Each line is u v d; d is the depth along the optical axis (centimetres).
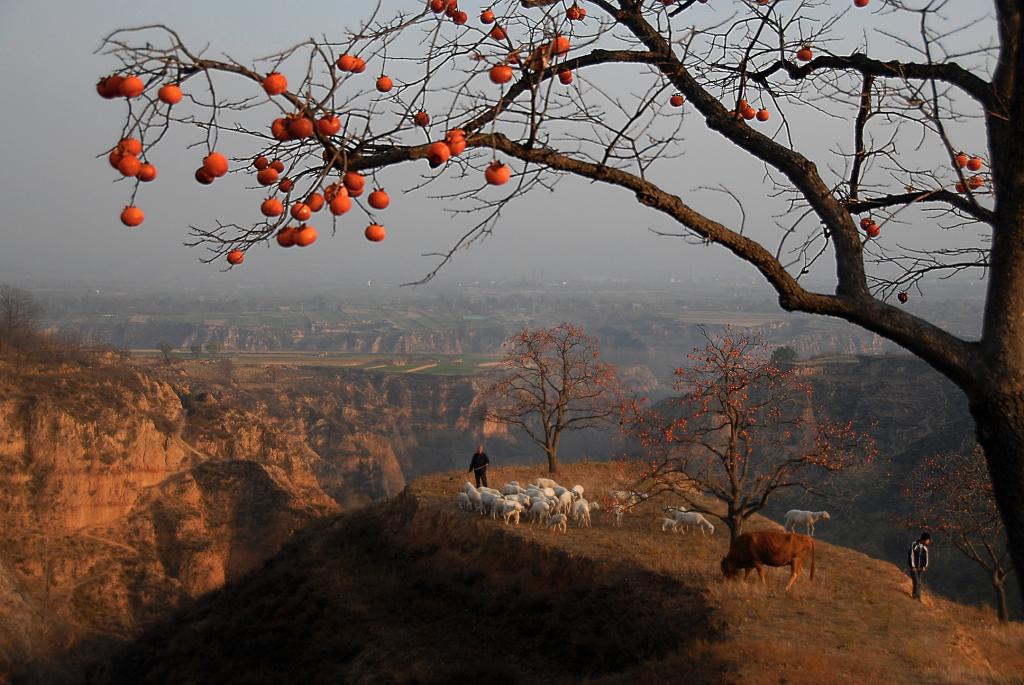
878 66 679
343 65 542
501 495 3388
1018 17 579
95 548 7331
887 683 1631
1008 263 549
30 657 5366
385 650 2719
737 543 2364
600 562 2677
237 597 3659
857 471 7962
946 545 6338
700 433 2752
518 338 4469
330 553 3688
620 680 1961
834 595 2309
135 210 420
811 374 10875
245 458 9625
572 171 534
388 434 16112
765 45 725
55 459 7575
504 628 2683
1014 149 545
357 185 456
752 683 1639
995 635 2208
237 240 448
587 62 641
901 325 564
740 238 555
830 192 610
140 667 3472
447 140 491
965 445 8000
